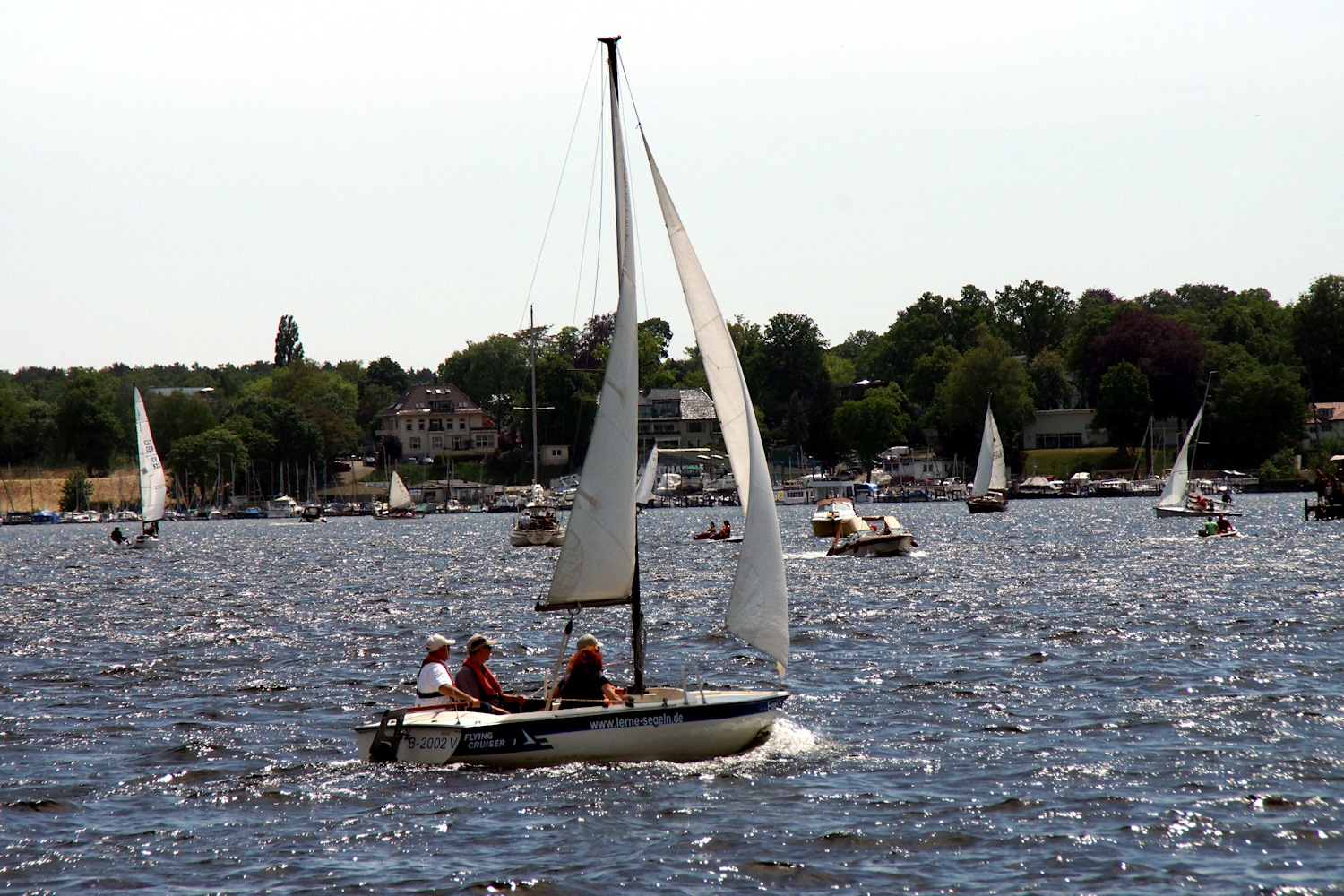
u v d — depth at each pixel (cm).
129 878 6575
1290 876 6372
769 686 11688
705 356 9144
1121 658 12912
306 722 10362
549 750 8494
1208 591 19638
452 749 8500
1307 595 18688
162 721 10438
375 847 7000
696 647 14500
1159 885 6288
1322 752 8694
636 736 8606
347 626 17512
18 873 6669
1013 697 10912
